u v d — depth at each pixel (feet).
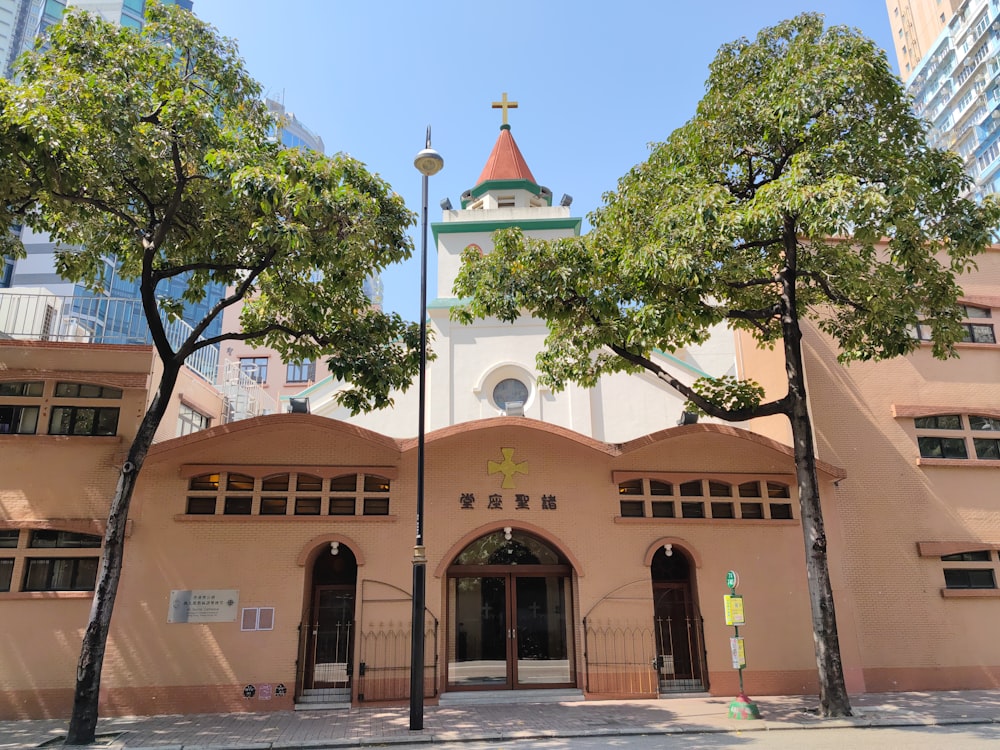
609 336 47.67
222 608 47.21
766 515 54.70
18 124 33.91
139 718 43.70
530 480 53.11
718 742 36.06
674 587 53.72
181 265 46.14
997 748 33.24
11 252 44.98
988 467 58.44
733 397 54.19
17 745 36.22
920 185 40.47
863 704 46.68
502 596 52.60
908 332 56.70
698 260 41.37
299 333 47.80
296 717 43.75
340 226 42.29
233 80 46.85
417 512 47.03
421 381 44.88
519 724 40.91
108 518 43.19
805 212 39.09
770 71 46.24
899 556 55.62
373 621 48.60
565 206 90.17
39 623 45.21
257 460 50.44
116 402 49.55
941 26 257.34
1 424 48.55
